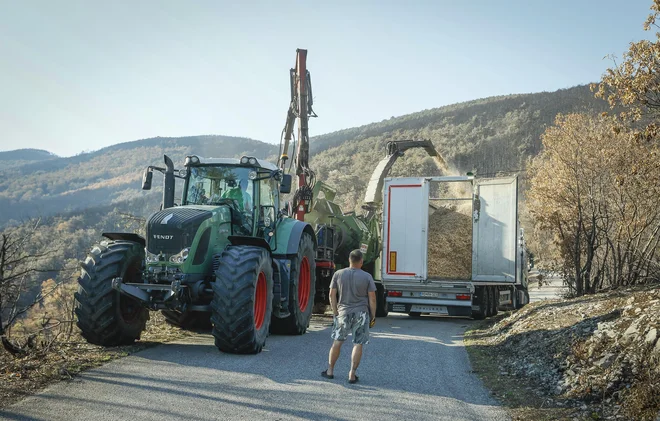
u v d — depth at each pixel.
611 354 6.30
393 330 11.64
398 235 14.35
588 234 13.07
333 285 6.59
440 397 5.90
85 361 6.60
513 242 14.10
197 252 7.93
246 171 9.58
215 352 7.69
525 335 8.93
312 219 15.30
